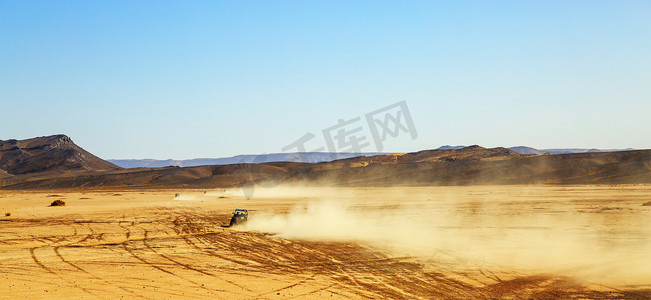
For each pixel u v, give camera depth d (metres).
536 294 15.41
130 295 14.78
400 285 16.53
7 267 19.25
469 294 15.39
